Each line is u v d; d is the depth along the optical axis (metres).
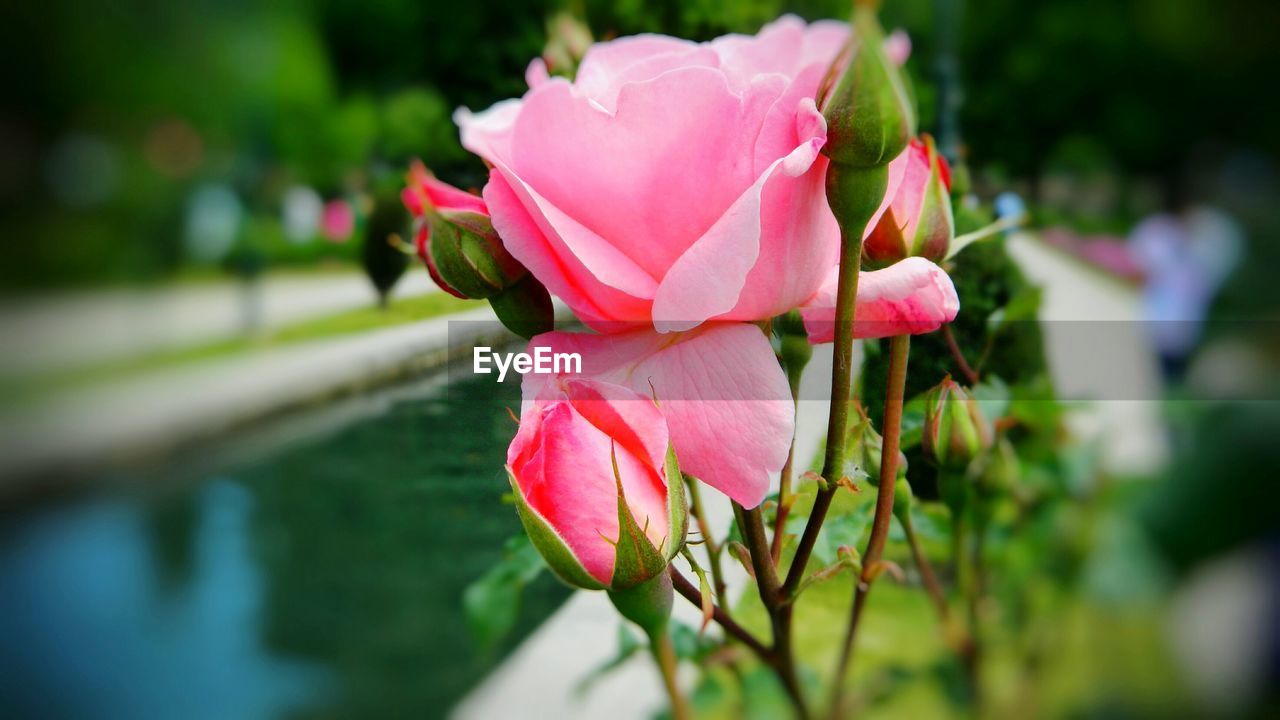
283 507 0.40
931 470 0.29
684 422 0.20
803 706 0.25
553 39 0.31
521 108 0.19
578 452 0.19
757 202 0.18
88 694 0.53
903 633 0.27
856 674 0.26
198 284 2.02
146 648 0.51
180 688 0.43
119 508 0.86
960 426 0.27
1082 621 0.26
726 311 0.19
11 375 1.58
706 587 0.22
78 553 0.77
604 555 0.19
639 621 0.20
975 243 0.31
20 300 2.17
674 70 0.19
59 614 0.66
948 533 0.29
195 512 0.51
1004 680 0.26
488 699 0.27
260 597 0.40
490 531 0.26
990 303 0.30
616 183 0.19
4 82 2.81
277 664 0.38
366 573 0.32
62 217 2.55
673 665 0.21
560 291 0.20
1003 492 0.29
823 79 0.19
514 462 0.19
